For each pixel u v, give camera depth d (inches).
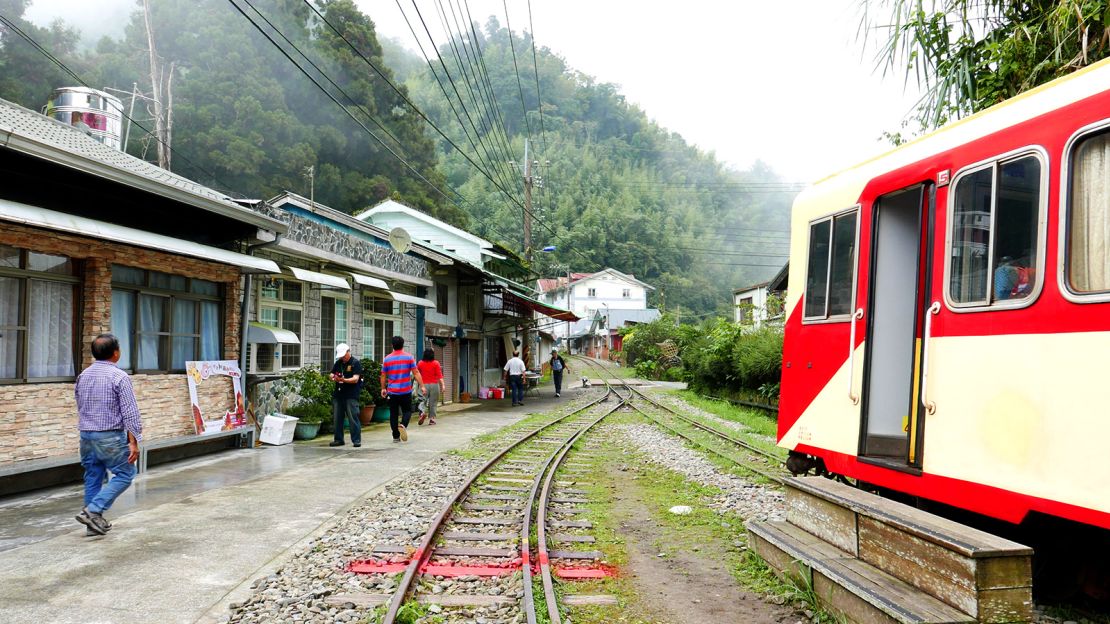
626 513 327.0
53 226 284.2
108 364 261.1
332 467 413.4
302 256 543.2
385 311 753.6
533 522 299.1
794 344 284.7
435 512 308.3
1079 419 154.4
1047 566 199.5
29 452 317.4
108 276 358.9
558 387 1176.8
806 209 285.3
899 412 237.6
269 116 1242.0
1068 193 164.4
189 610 188.2
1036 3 280.4
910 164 223.9
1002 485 173.5
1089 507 149.9
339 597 202.4
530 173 1321.4
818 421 262.1
